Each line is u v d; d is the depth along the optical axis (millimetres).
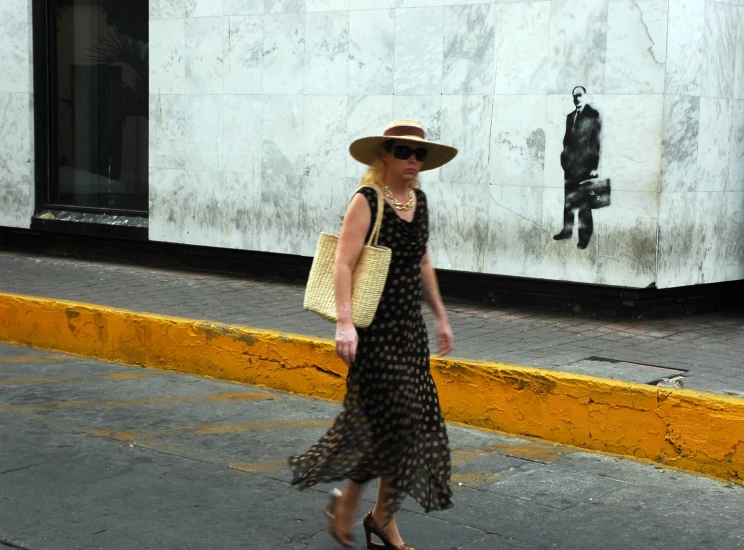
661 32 8719
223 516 4957
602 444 6211
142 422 6734
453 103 10047
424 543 4641
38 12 13891
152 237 12734
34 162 14078
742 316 9805
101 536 4652
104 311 8859
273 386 7820
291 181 11375
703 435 5781
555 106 9383
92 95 13656
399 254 4352
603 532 4816
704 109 9266
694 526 4922
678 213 9125
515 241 9773
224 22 11750
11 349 9320
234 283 11539
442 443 4414
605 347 8180
